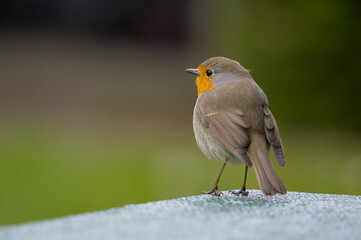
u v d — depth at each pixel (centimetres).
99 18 3853
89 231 326
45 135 1680
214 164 1299
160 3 3688
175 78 2886
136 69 3091
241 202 457
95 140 1642
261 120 556
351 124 1585
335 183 1163
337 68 1562
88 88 2580
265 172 500
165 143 1630
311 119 1614
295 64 1586
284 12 1577
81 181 1154
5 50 3375
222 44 1791
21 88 2498
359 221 368
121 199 1043
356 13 1527
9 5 3912
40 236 312
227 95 580
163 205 421
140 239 311
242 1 1627
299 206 436
